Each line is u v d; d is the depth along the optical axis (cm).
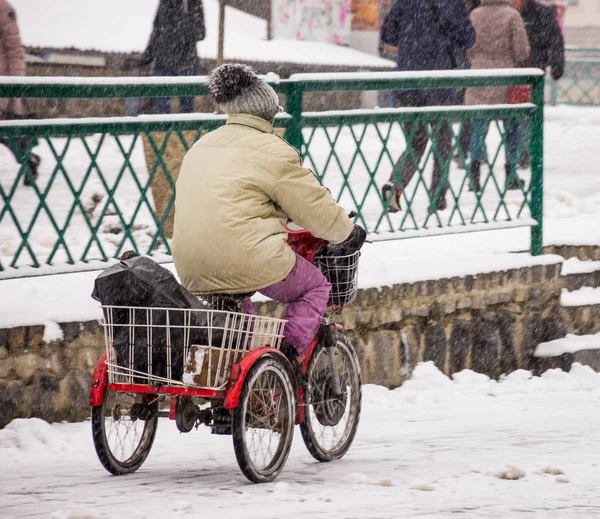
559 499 1123
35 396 1551
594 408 1883
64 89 1603
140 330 1184
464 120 2142
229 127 1275
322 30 4834
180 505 1066
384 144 2019
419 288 2006
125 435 1288
